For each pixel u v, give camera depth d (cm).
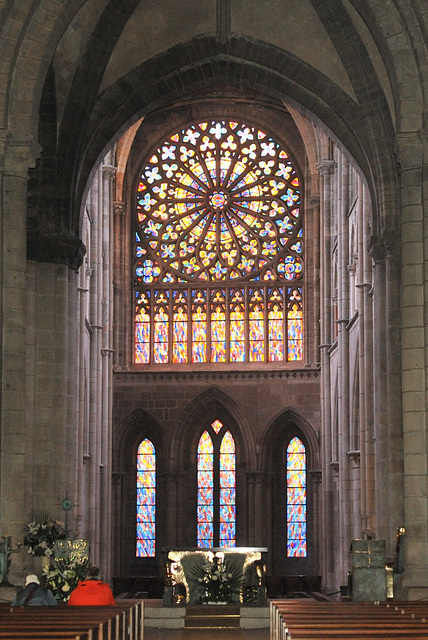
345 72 3794
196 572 3005
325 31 3759
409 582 2655
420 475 2691
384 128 3731
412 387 2725
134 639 1878
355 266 4919
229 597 2961
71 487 3638
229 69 3984
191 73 3975
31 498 3484
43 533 2928
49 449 3512
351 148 3931
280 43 3834
